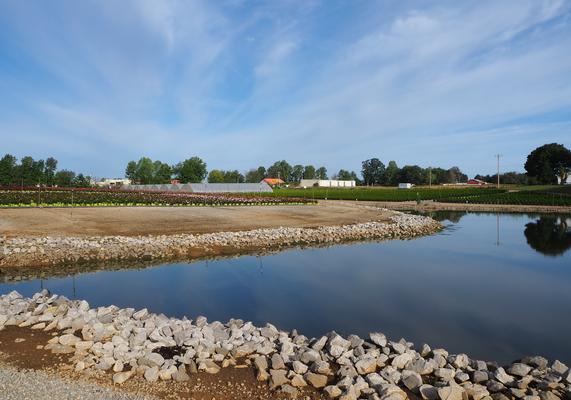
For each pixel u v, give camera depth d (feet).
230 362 23.34
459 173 561.84
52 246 59.21
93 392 19.19
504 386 21.24
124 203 126.82
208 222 91.30
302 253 67.92
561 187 312.71
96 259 57.52
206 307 38.47
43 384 19.77
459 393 19.90
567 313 37.58
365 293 43.50
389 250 72.74
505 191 286.25
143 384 20.39
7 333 26.61
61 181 288.51
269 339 27.30
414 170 473.67
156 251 62.18
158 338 25.80
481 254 69.26
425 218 120.98
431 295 43.01
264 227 89.51
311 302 40.01
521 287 46.73
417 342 30.50
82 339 25.75
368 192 289.74
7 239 62.08
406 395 20.21
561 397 20.31
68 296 41.65
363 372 22.58
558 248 75.87
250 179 485.15
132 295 42.24
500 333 32.50
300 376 21.44
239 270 54.03
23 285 45.57
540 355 28.48
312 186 457.27
